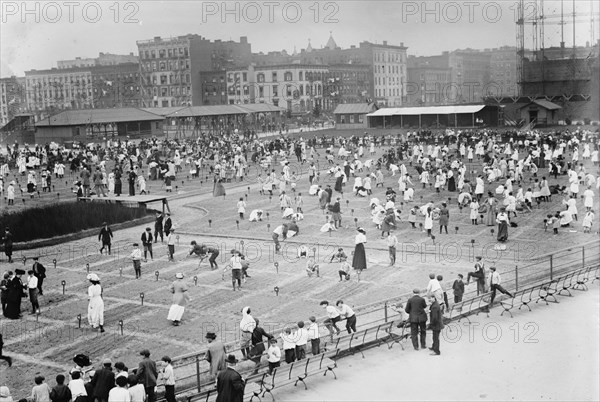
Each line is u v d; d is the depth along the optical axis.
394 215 42.78
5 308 29.00
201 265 36.81
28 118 116.19
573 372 21.36
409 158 80.56
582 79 103.75
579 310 26.98
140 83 132.38
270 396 20.64
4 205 55.69
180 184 67.56
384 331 25.70
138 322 27.84
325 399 20.28
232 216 50.12
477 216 43.88
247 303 29.66
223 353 21.48
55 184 69.31
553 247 37.38
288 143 95.19
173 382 20.53
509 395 20.02
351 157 87.75
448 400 19.95
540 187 50.41
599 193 52.69
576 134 83.75
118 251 41.00
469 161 75.44
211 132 116.19
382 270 34.19
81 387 19.53
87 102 131.50
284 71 131.12
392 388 20.88
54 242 44.06
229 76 133.00
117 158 80.81
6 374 23.08
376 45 137.25
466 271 33.38
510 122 108.62
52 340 26.19
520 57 109.31
